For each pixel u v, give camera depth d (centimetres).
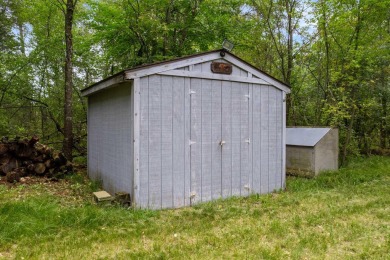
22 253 305
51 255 304
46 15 1040
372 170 777
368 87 924
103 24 953
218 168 534
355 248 330
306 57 1079
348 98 902
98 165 651
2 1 1137
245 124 569
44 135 985
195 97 506
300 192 591
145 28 931
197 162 509
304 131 800
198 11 962
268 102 603
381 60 912
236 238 354
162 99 472
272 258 303
